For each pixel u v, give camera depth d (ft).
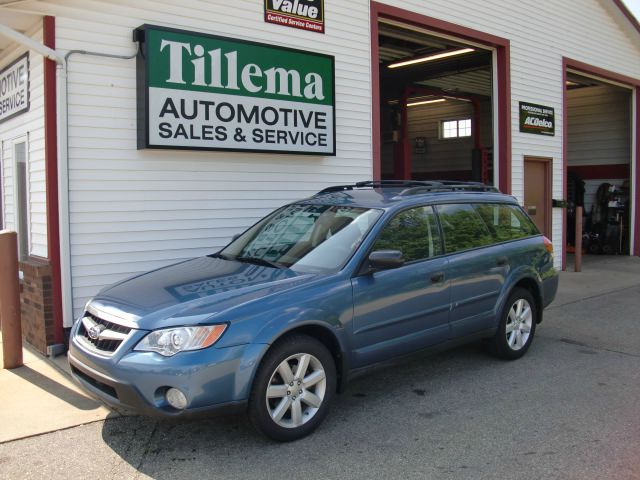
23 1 18.58
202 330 11.91
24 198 22.95
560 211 41.42
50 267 19.39
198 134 21.93
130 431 13.69
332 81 26.12
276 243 16.51
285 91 24.47
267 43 24.26
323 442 13.10
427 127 63.77
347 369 14.07
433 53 41.04
